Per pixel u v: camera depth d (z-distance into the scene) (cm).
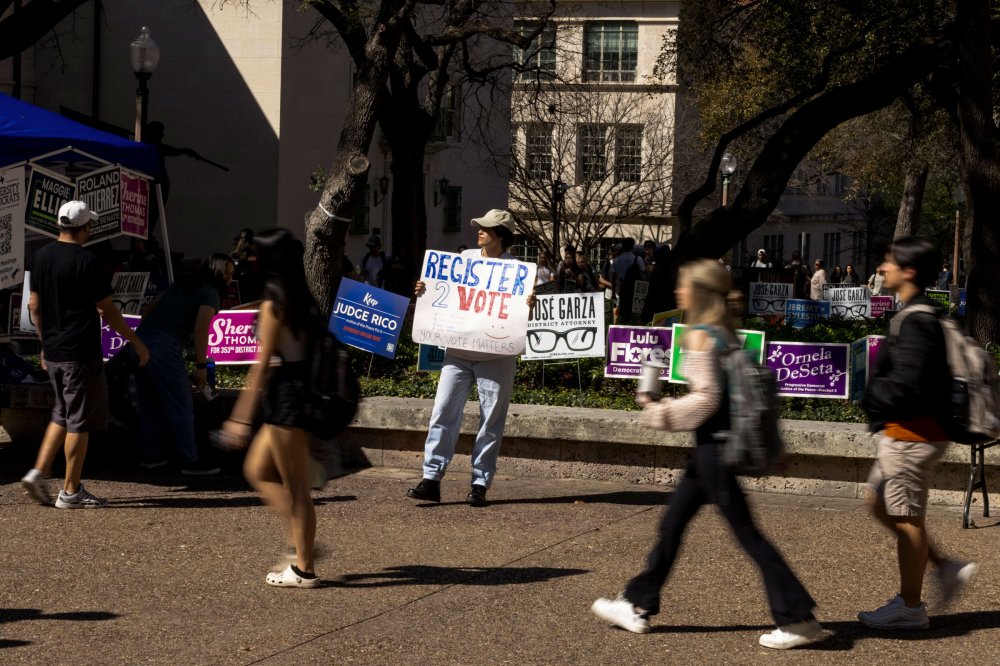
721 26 2148
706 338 544
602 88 5219
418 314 881
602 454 974
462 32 1797
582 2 5288
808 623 559
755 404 539
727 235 1571
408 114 2000
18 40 1822
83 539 754
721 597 645
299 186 3062
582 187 5075
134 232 1127
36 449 1063
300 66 3039
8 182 957
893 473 582
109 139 1080
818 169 5278
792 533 797
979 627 600
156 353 961
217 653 548
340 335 1087
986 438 579
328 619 600
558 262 4106
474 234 4141
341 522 814
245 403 623
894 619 590
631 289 2138
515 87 4041
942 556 604
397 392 1070
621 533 796
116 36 3039
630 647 564
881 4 1862
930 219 6084
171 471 989
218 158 3014
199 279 980
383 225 3594
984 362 577
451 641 570
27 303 1084
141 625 587
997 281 1447
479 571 695
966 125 1471
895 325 580
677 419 544
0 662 532
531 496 913
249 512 837
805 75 2014
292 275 617
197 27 3005
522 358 1107
